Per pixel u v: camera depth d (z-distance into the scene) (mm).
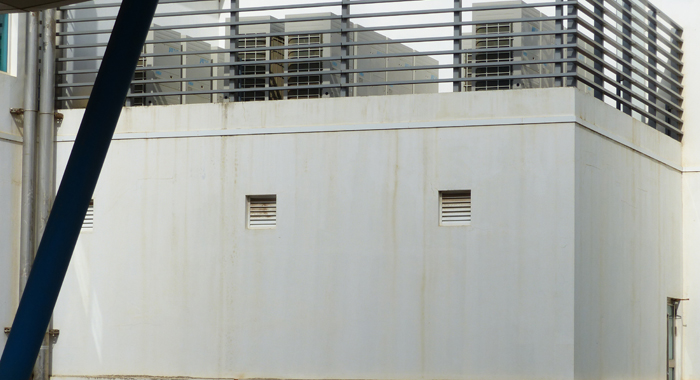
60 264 6492
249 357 11148
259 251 11219
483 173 10477
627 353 11750
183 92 11727
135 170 11883
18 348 6402
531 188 10297
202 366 11352
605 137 11188
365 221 10836
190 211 11578
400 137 10789
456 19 11000
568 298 10055
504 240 10344
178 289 11539
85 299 11930
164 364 11516
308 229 11039
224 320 11297
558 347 10047
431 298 10531
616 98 11789
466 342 10367
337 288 10867
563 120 10242
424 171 10680
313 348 10906
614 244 11414
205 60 13883
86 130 6480
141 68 11953
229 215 11391
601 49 11523
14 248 11977
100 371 11773
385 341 10656
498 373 10234
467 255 10453
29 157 11914
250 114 11406
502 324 10266
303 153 11133
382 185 10805
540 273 10188
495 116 10500
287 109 11250
